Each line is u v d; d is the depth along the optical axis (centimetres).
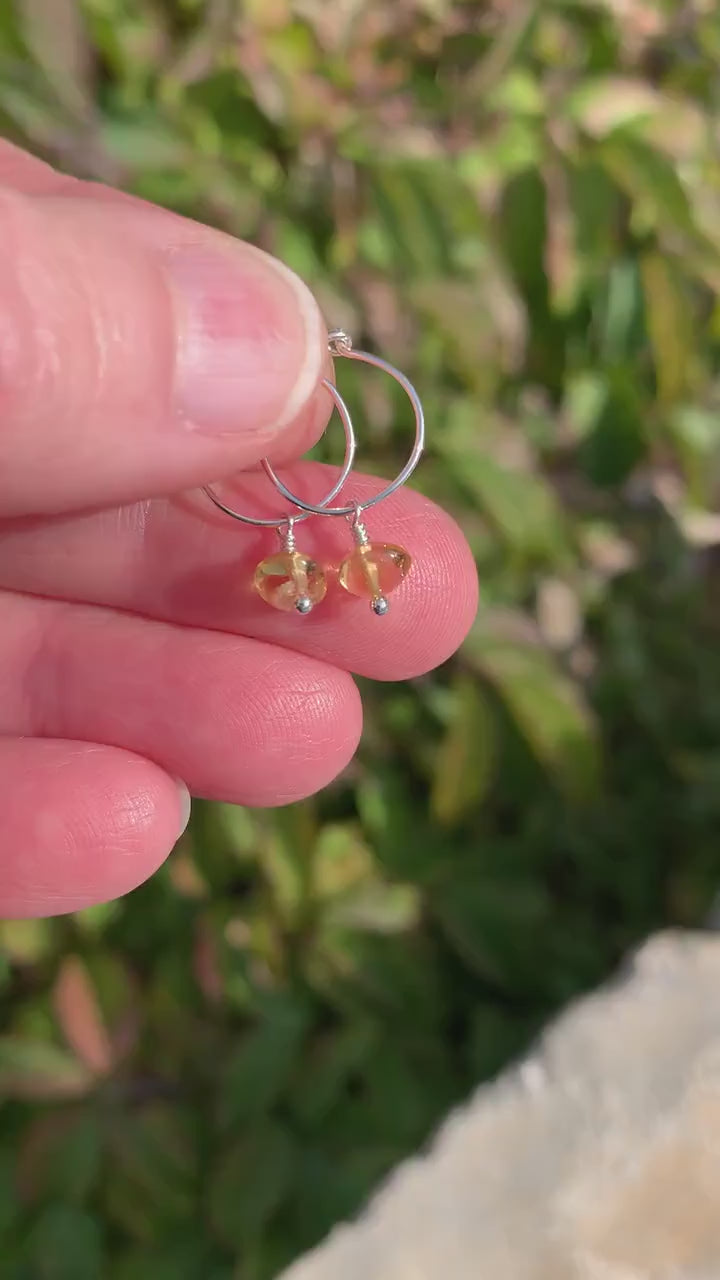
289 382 11
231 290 11
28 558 13
